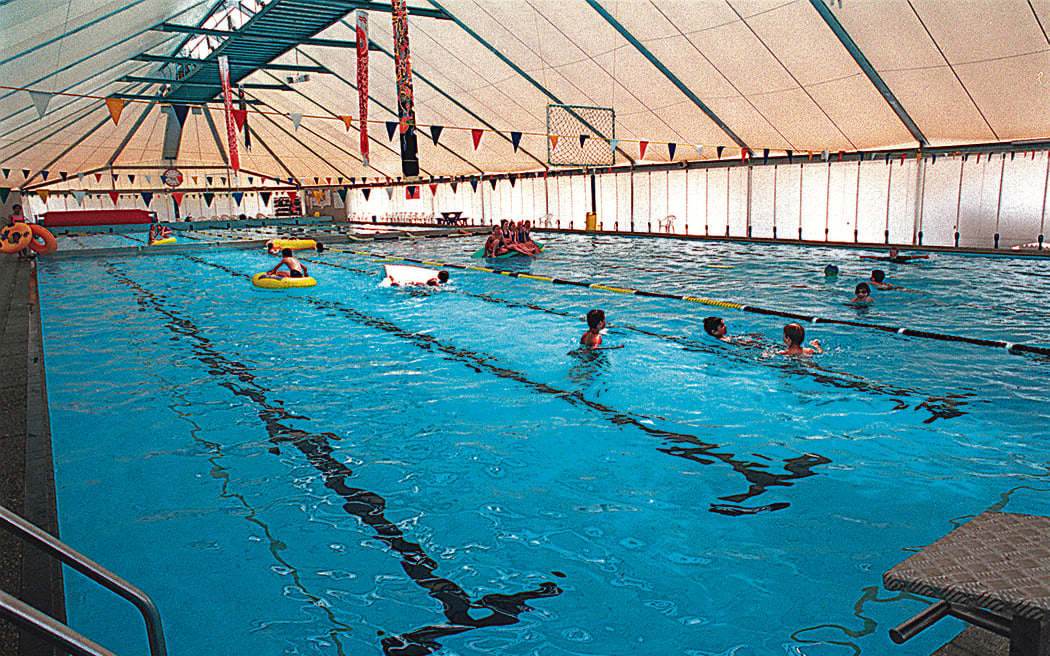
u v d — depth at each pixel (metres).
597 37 13.09
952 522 3.12
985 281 10.06
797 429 4.37
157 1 10.76
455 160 25.75
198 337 7.63
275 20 14.76
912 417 4.52
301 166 33.47
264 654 2.31
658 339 6.93
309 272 13.88
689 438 4.28
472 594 2.66
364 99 9.27
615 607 2.56
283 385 5.65
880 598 2.56
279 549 3.03
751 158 17.11
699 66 12.99
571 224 24.81
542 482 3.70
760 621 2.44
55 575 2.48
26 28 7.78
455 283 11.55
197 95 24.92
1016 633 1.28
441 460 4.03
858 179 15.81
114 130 25.39
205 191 34.12
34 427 4.24
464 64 15.83
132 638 2.39
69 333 7.93
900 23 10.21
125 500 3.54
